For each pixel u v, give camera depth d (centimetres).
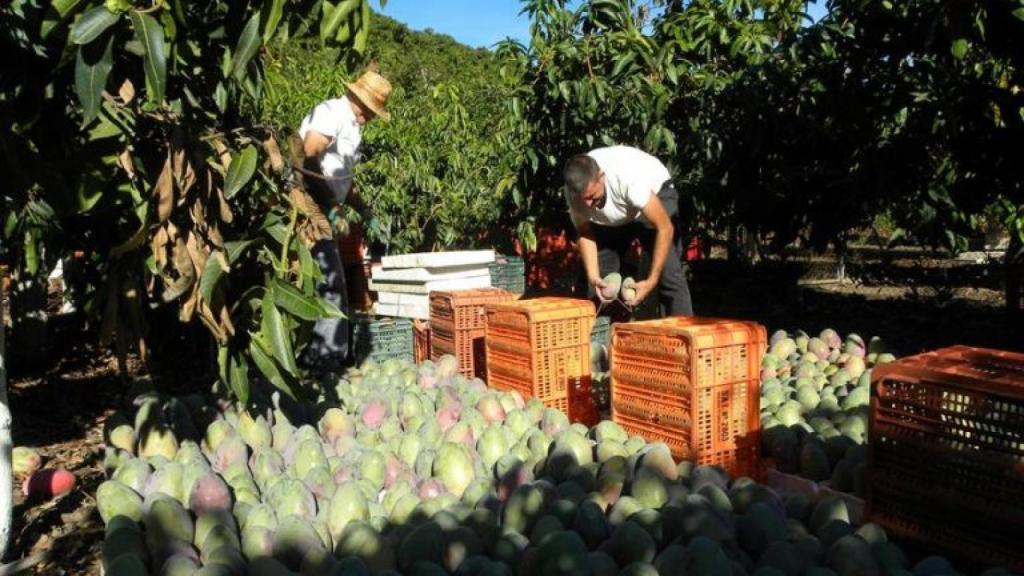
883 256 913
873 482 287
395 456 340
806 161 754
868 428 287
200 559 262
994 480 251
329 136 498
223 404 408
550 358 429
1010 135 598
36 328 718
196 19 301
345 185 528
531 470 321
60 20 249
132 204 337
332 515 285
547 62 662
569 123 673
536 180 725
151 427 364
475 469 327
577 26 692
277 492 299
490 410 395
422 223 998
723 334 341
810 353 531
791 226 799
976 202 661
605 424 351
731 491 290
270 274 337
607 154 491
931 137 638
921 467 271
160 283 369
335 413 388
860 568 236
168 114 311
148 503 286
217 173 322
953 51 501
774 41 751
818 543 252
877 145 676
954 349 301
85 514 383
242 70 278
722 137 741
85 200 300
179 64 302
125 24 260
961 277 885
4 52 289
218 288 317
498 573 231
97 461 475
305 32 302
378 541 255
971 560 257
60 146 306
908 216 712
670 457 305
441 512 275
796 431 371
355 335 620
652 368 358
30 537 360
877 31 629
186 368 709
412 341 645
